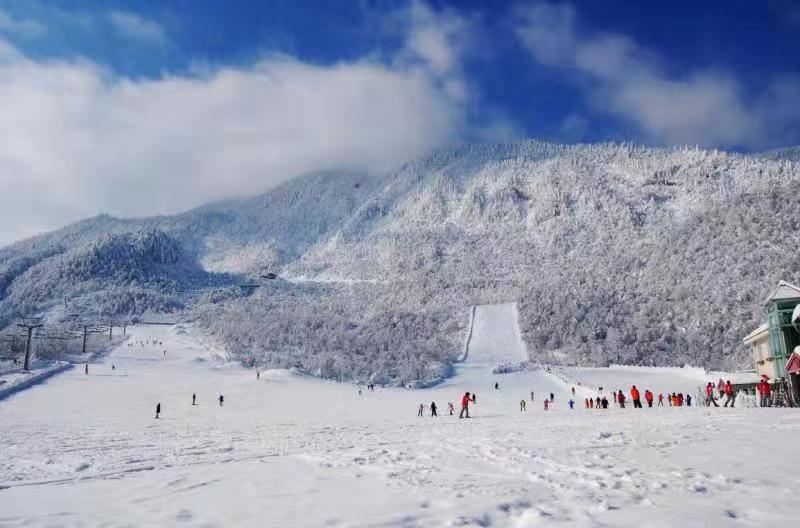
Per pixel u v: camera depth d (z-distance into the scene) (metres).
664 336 125.88
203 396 58.19
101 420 34.38
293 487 8.28
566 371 96.56
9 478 11.09
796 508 5.25
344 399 59.91
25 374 69.62
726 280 136.62
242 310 186.38
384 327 148.12
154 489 8.62
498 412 42.78
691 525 4.78
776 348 40.94
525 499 6.50
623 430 15.37
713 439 11.62
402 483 8.23
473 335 143.00
